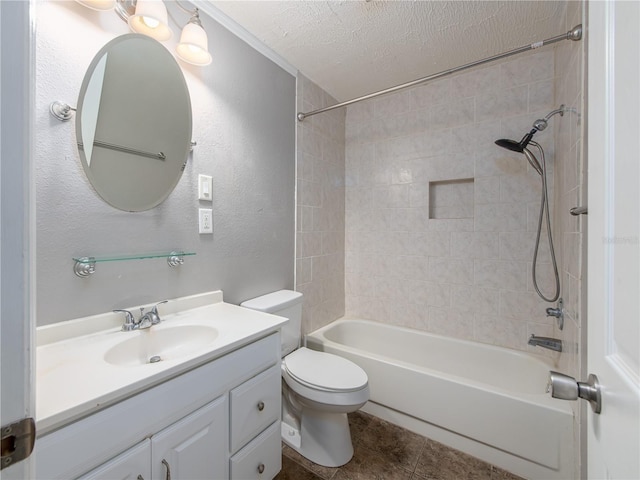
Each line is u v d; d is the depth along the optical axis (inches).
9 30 13.4
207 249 52.5
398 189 85.5
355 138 92.4
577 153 44.5
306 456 54.3
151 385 29.0
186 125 48.0
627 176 14.9
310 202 79.1
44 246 33.9
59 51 34.5
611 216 16.8
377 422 64.1
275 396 45.1
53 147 34.2
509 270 70.3
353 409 49.1
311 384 50.1
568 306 51.1
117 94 39.8
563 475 45.8
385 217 87.7
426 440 58.7
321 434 53.7
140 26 41.5
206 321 44.4
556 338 62.1
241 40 57.4
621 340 15.4
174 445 30.9
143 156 42.8
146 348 39.3
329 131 86.1
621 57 15.8
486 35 59.1
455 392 55.4
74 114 35.8
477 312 74.4
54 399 23.7
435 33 58.4
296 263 74.8
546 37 59.4
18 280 13.7
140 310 42.3
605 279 17.4
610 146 17.0
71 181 35.8
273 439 44.9
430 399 58.2
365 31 58.0
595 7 19.7
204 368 33.9
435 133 79.1
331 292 88.9
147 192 43.4
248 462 40.1
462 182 79.3
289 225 72.1
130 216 41.7
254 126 61.1
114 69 39.4
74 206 36.1
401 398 61.7
